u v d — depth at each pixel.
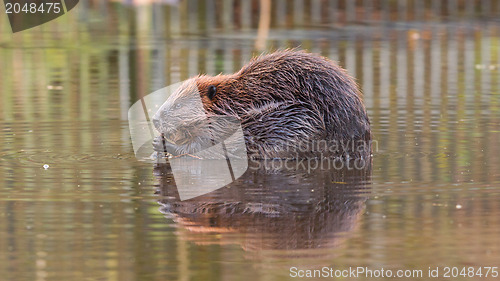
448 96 44.06
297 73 29.64
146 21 84.44
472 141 31.55
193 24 82.81
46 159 28.77
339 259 18.34
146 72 53.59
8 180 25.41
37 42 70.88
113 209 22.05
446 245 19.08
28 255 18.50
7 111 39.62
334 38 70.75
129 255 18.55
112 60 59.97
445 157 28.61
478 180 25.06
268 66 30.22
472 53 62.62
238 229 20.41
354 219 21.06
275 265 18.02
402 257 18.41
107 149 30.72
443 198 22.95
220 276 17.33
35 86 48.94
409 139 32.06
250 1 91.69
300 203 22.58
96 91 46.50
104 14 88.50
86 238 19.62
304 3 94.38
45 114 38.72
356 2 94.75
